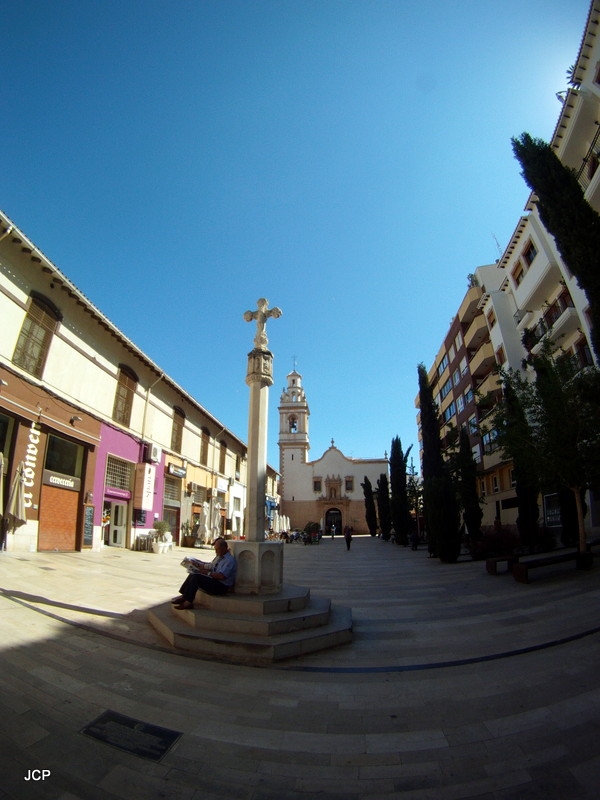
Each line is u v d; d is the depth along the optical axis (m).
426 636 6.31
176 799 2.85
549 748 3.43
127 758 3.24
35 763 3.11
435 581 11.23
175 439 25.52
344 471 64.12
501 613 7.50
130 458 20.34
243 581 6.41
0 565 9.84
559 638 5.98
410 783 3.05
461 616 7.41
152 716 3.85
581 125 16.16
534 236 20.94
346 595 9.37
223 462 34.09
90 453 17.19
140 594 8.35
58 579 9.23
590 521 18.38
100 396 18.17
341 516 63.34
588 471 11.81
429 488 17.19
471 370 31.12
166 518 24.64
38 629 5.73
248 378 7.43
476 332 30.50
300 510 63.28
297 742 3.55
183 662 5.04
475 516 18.80
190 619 5.77
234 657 5.16
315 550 26.77
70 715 3.76
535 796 2.89
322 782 3.06
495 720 3.89
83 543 16.23
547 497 20.92
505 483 27.59
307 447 68.38
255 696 4.31
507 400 14.82
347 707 4.14
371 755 3.39
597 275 8.67
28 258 14.25
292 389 69.00
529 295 22.05
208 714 3.93
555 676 4.77
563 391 12.60
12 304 13.71
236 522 37.22
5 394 13.12
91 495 16.95
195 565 6.40
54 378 15.52
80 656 5.02
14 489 13.21
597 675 4.73
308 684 4.62
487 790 2.96
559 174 9.50
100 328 18.11
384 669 5.03
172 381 23.77
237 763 3.25
